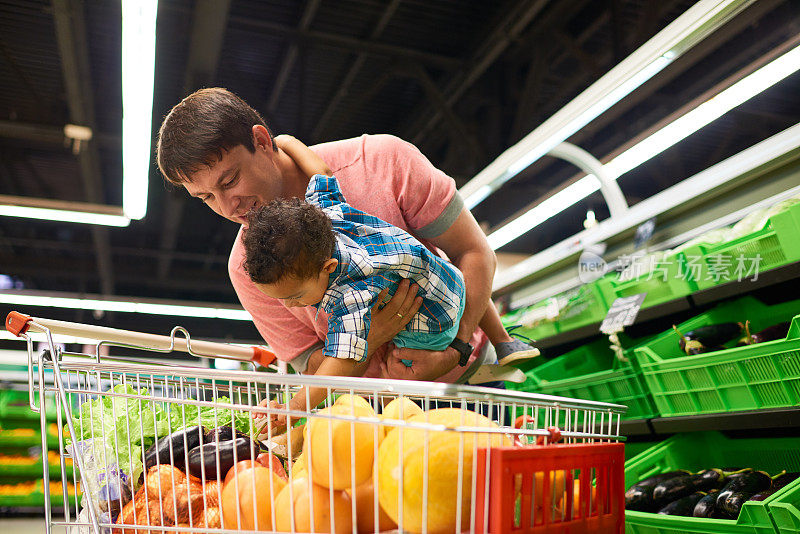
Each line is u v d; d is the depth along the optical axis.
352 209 1.51
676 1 5.90
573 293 3.44
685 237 3.16
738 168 2.88
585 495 1.15
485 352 1.83
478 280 1.69
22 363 7.30
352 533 1.07
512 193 8.59
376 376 1.70
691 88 7.00
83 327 1.44
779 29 5.98
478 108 7.94
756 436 2.80
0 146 9.30
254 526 1.14
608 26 6.41
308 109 8.27
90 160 8.66
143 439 1.39
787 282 2.85
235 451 1.18
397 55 6.93
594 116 3.18
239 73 7.36
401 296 1.47
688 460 2.87
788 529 1.96
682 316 3.19
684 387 2.65
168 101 7.84
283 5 6.41
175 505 1.19
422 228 1.69
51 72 7.60
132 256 13.86
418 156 1.71
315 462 1.09
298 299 1.39
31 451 6.68
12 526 5.84
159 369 1.25
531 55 7.00
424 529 0.98
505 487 0.97
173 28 6.61
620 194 3.74
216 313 11.15
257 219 1.34
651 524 2.41
